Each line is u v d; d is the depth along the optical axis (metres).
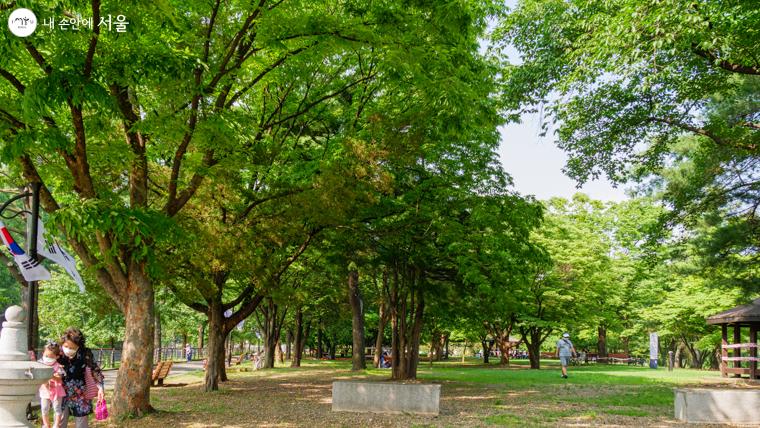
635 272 42.88
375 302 33.75
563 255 32.34
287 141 18.61
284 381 21.39
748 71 12.34
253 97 17.48
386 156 14.55
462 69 12.88
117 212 9.33
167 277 13.95
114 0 8.73
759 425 10.34
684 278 36.84
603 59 12.48
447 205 17.47
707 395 10.59
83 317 34.38
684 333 40.09
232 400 14.58
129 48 9.45
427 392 11.62
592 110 16.05
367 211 16.34
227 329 17.86
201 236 13.32
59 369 6.99
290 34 11.42
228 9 12.23
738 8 11.13
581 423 10.47
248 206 15.27
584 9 13.90
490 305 20.38
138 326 11.57
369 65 17.25
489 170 18.16
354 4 12.57
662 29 10.41
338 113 20.00
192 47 11.05
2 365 6.34
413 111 14.91
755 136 15.21
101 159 11.79
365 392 12.01
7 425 6.38
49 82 8.40
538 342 33.00
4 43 8.20
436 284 20.75
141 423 10.57
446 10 12.09
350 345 64.38
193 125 10.99
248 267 14.26
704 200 18.80
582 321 35.88
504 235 17.75
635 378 22.31
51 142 9.05
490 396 15.21
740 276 21.28
